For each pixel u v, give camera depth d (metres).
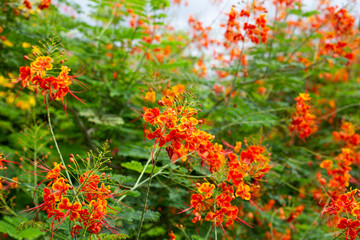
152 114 2.27
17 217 2.35
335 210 2.53
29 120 4.03
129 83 5.00
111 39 5.12
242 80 6.09
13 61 4.26
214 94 5.76
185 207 3.71
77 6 5.29
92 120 4.25
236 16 3.96
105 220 2.32
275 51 6.15
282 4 5.98
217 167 2.63
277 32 6.25
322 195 4.79
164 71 5.23
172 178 2.91
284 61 5.89
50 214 2.12
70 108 4.34
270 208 5.20
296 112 4.28
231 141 4.67
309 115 4.19
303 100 4.21
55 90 2.30
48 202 2.12
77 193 2.19
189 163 3.03
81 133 4.59
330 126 7.00
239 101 5.51
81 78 4.38
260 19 3.83
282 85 5.86
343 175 3.92
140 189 3.60
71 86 3.72
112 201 2.67
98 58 5.08
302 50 6.14
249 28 3.93
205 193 2.48
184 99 2.53
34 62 2.22
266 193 5.06
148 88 4.20
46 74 2.32
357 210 2.41
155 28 5.34
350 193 2.51
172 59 6.26
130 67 5.59
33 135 3.39
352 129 5.33
